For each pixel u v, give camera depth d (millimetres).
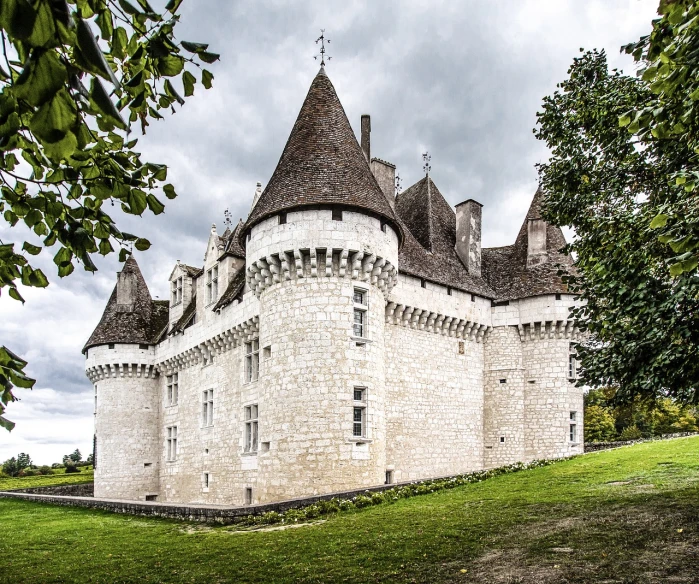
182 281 38906
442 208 37094
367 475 22562
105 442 38656
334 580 10992
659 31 8164
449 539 13188
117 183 6219
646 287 12531
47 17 3256
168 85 5590
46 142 3598
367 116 34844
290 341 23250
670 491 15938
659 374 12859
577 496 16797
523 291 32906
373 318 24297
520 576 10250
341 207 23703
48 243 6969
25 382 6266
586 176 16188
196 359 35031
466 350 32500
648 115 8875
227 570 12516
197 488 33375
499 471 25016
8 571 14266
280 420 22781
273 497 22344
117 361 39219
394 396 28594
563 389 31281
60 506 30141
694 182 8453
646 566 10133
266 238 24219
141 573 13070
